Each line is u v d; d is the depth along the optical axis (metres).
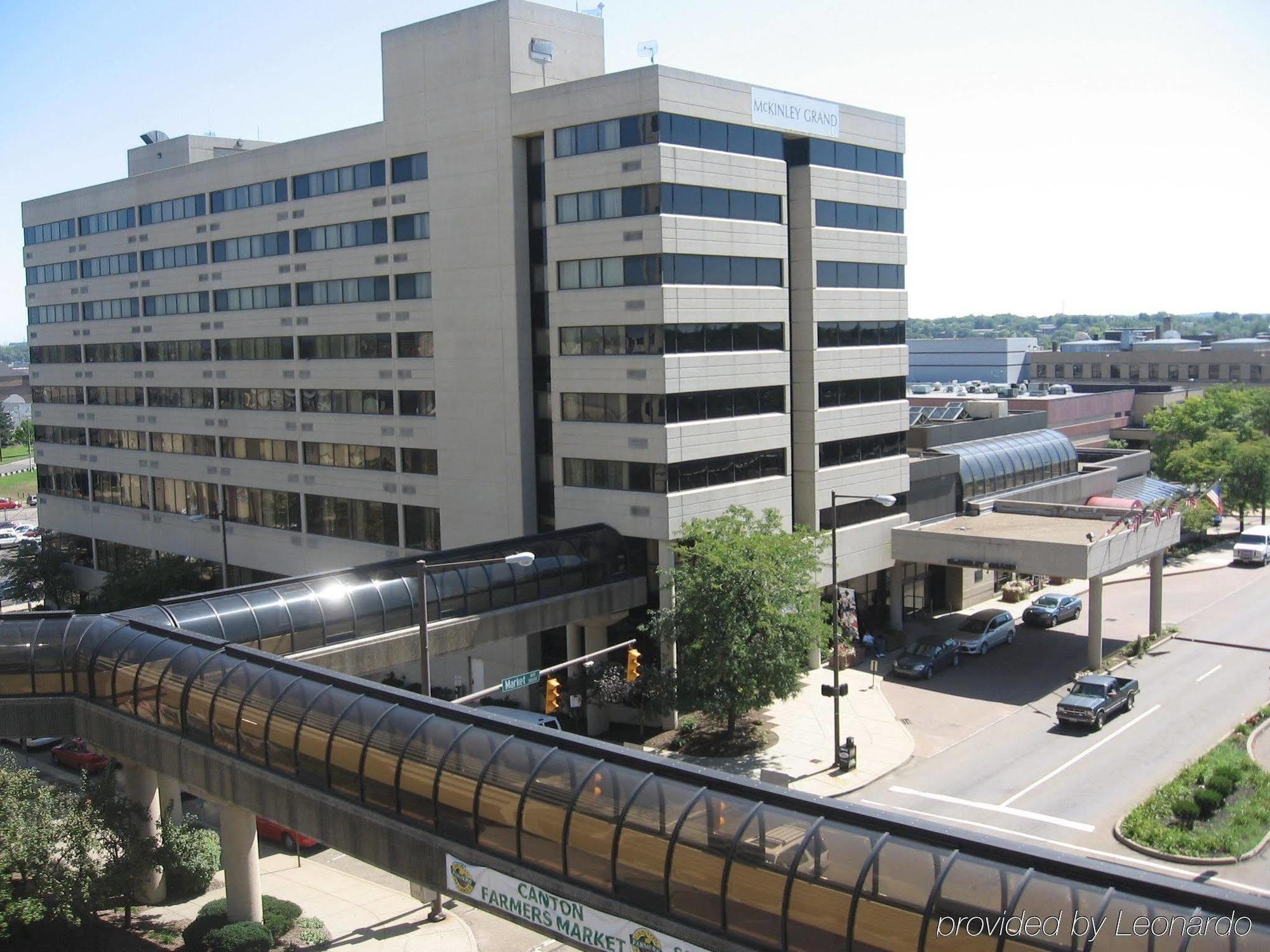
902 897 17.41
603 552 46.66
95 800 30.98
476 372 52.53
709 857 19.41
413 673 54.91
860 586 58.88
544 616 43.56
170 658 30.67
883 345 57.41
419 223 54.31
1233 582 69.88
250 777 27.61
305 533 62.91
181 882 34.53
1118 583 70.94
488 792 22.59
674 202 45.53
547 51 50.62
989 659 54.16
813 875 18.27
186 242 68.75
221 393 67.69
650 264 45.31
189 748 29.11
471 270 52.03
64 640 33.62
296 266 61.19
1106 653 54.34
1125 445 104.12
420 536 56.66
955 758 41.44
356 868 36.72
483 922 32.50
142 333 73.62
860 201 55.44
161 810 34.22
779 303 51.12
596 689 44.50
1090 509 60.47
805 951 18.19
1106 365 154.75
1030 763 40.66
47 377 84.19
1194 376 148.00
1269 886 30.78
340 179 58.09
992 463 67.69
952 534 54.72
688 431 46.25
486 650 52.12
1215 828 34.09
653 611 44.03
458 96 51.47
